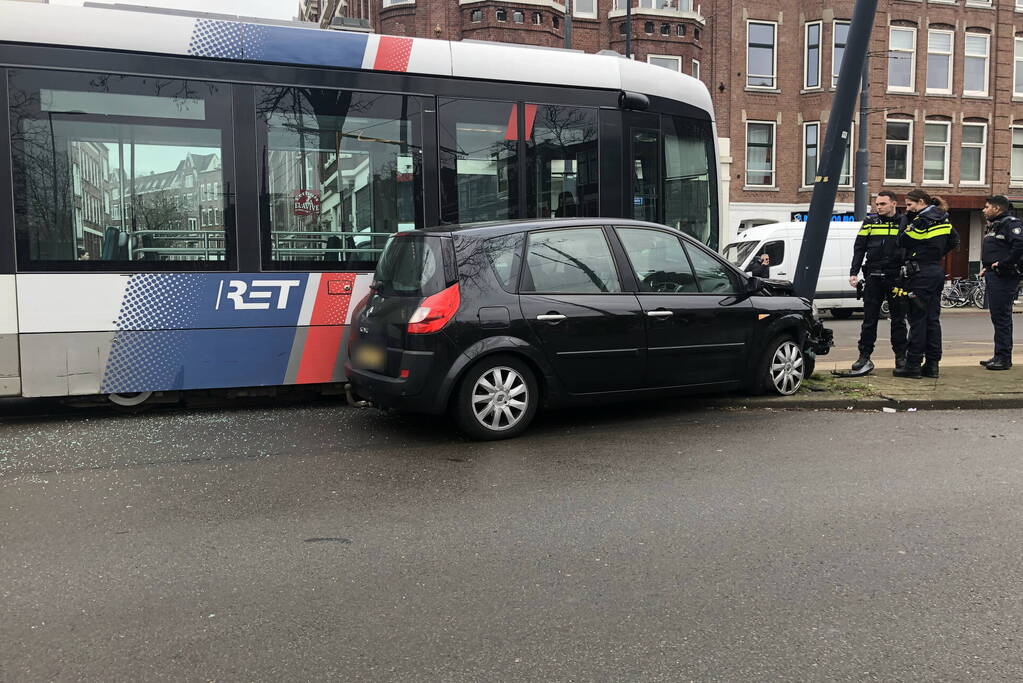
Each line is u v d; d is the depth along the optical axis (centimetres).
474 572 361
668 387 663
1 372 636
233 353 696
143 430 648
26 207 633
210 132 680
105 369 661
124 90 654
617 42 2603
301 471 525
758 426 647
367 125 728
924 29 2828
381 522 427
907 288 820
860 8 771
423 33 2389
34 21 629
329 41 715
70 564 371
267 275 702
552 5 2428
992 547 388
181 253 677
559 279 620
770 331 714
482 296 587
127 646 296
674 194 870
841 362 999
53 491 482
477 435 596
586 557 378
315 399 784
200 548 391
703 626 309
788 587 344
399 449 582
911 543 393
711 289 690
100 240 654
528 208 786
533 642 297
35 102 630
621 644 295
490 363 594
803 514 436
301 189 709
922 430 632
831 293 1862
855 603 328
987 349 1144
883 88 2797
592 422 665
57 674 276
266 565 370
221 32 681
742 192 2767
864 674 274
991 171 2939
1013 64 2941
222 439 616
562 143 800
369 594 339
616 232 653
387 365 597
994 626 308
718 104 2727
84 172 646
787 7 2759
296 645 296
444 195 754
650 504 453
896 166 2855
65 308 646
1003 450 571
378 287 637
